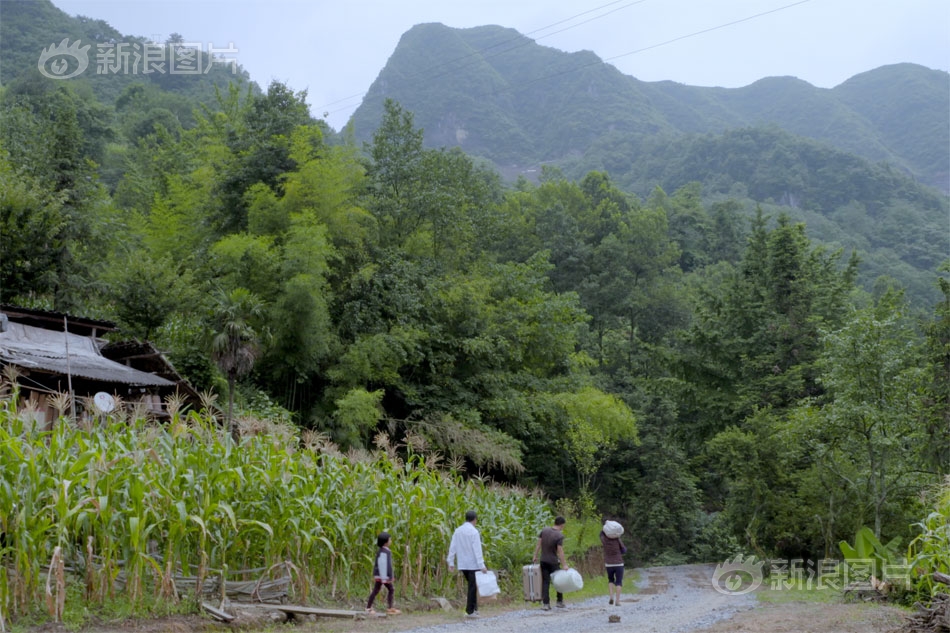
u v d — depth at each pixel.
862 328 19.58
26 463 8.85
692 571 31.39
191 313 24.25
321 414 24.73
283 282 23.05
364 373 25.19
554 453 34.56
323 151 27.31
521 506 20.42
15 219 23.67
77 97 59.56
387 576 11.81
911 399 19.23
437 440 26.11
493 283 32.81
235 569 11.02
